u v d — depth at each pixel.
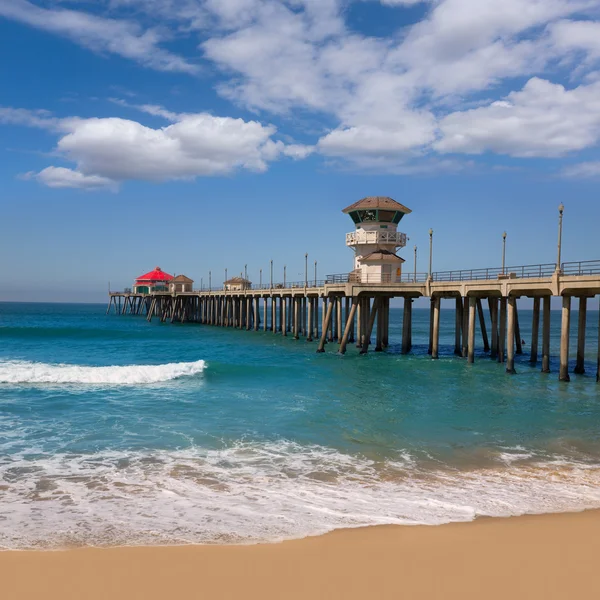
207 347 43.53
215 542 7.86
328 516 9.05
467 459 13.16
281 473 11.73
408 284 33.81
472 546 7.78
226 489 10.59
